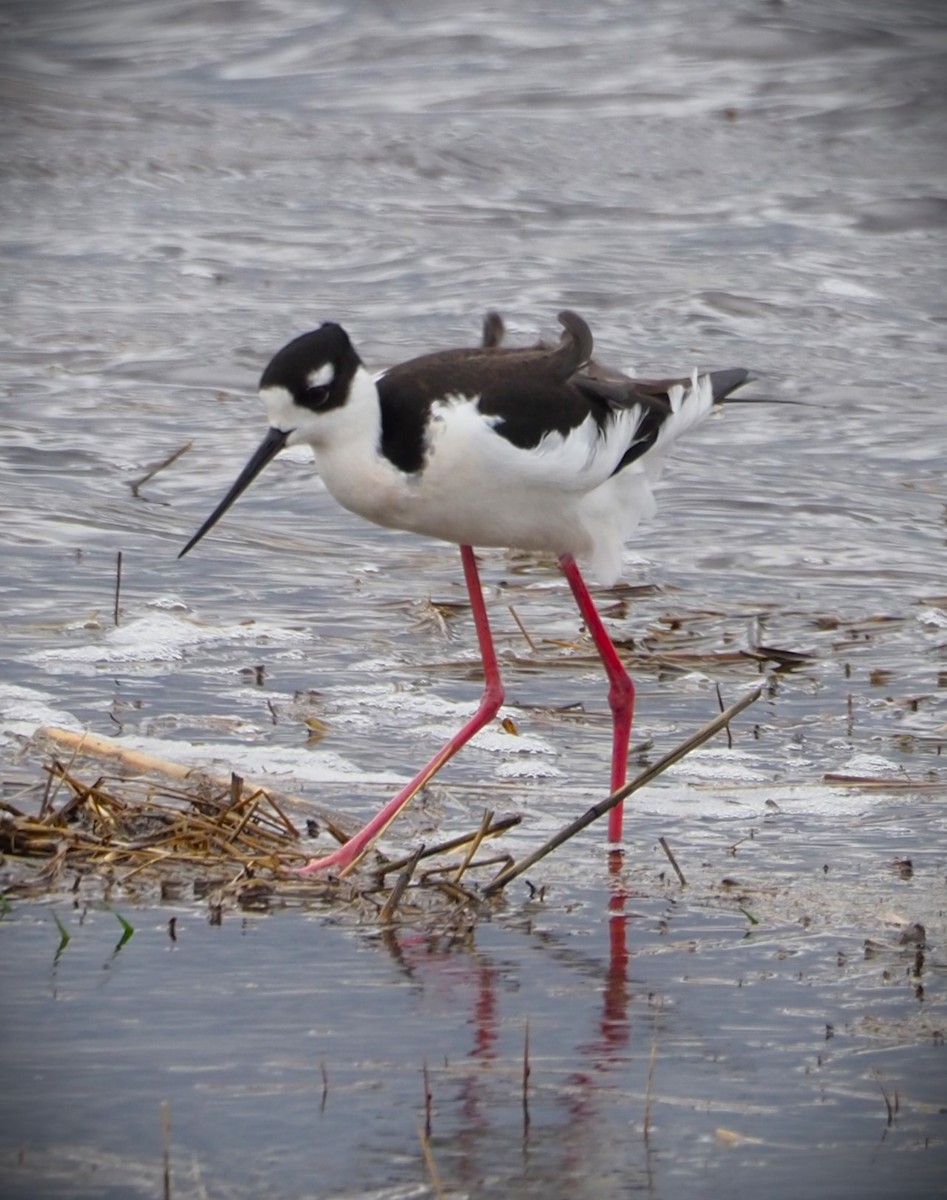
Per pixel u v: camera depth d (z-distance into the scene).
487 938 7.84
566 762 10.37
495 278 22.19
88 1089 6.34
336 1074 6.49
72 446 16.47
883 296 22.02
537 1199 5.71
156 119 30.92
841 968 7.56
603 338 19.89
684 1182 5.82
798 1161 5.96
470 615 12.97
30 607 12.62
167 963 7.44
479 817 9.43
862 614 13.27
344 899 8.22
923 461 16.89
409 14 37.66
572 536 9.83
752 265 23.06
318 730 10.59
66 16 38.53
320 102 32.53
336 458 9.17
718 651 12.32
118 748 9.80
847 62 34.72
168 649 11.87
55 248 23.42
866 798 9.81
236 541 14.47
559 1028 6.93
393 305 21.16
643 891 8.45
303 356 8.95
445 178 27.69
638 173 28.05
